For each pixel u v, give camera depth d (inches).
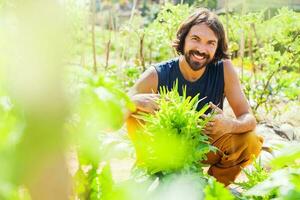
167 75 110.0
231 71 113.3
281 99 230.2
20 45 19.0
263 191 34.9
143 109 92.8
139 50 242.4
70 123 27.3
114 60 271.3
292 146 35.1
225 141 103.4
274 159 35.6
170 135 56.4
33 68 18.9
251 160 110.7
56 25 18.8
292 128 188.2
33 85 19.1
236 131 102.3
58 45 19.0
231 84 112.9
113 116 28.5
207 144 64.9
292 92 217.6
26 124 19.9
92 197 42.0
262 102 211.6
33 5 18.5
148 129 60.1
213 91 112.3
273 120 206.5
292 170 35.7
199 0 229.1
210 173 112.1
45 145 20.1
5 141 21.0
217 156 107.0
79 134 27.8
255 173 68.2
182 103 63.8
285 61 215.2
